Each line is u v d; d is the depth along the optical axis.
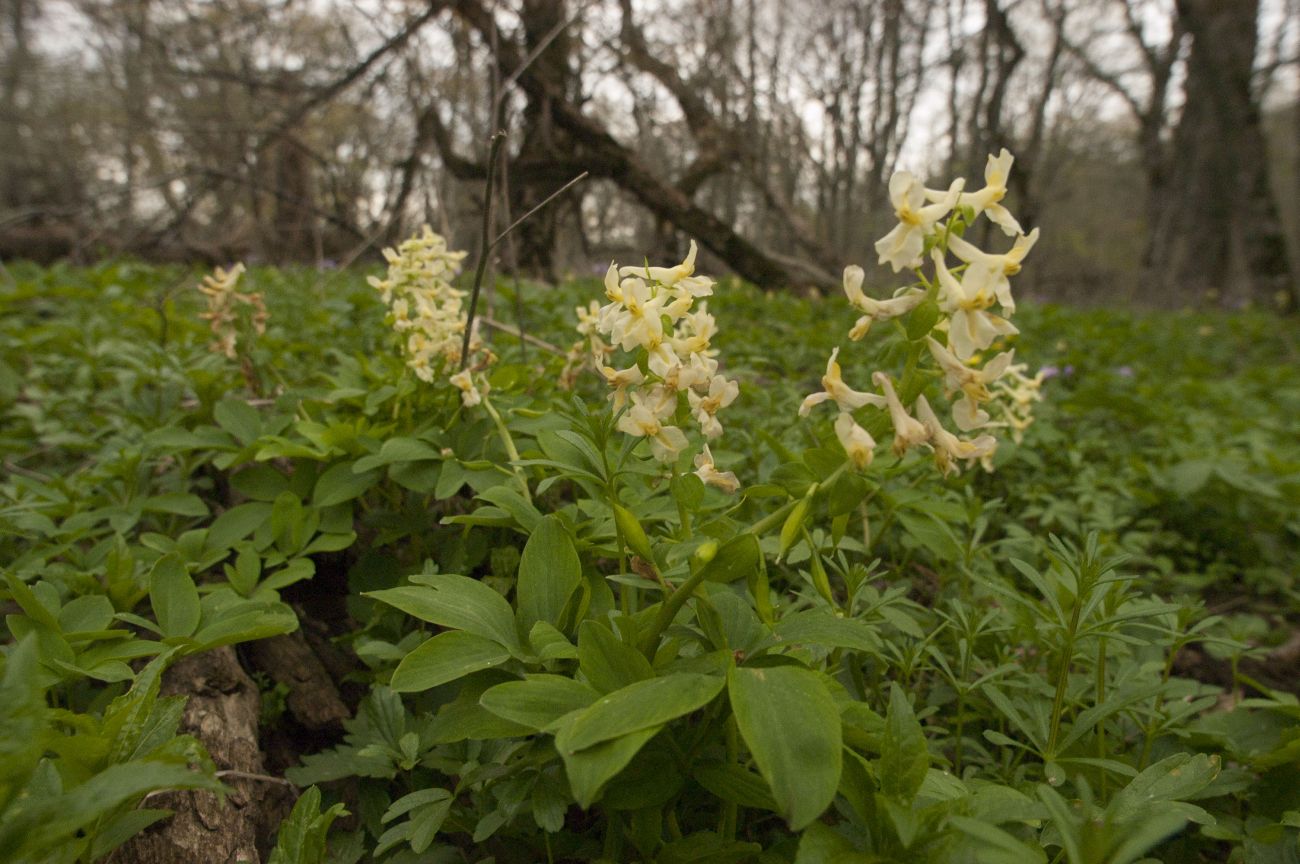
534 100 9.73
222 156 12.73
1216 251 20.31
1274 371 9.09
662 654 1.69
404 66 9.05
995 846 1.35
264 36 12.25
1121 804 1.61
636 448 2.17
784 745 1.30
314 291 7.47
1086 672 2.64
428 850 1.92
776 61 15.09
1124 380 6.96
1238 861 1.96
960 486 3.88
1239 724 2.48
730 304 9.09
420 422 3.14
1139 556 4.04
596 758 1.29
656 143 13.11
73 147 24.83
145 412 3.63
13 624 1.93
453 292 3.12
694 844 1.62
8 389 4.38
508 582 2.54
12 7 21.50
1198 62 19.28
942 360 1.43
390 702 2.17
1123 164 37.97
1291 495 4.53
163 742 1.57
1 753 1.16
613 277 1.68
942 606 3.17
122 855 1.74
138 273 8.78
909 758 1.42
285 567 2.83
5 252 12.25
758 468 3.41
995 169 1.44
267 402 3.81
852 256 17.30
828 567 3.15
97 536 3.01
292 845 1.64
